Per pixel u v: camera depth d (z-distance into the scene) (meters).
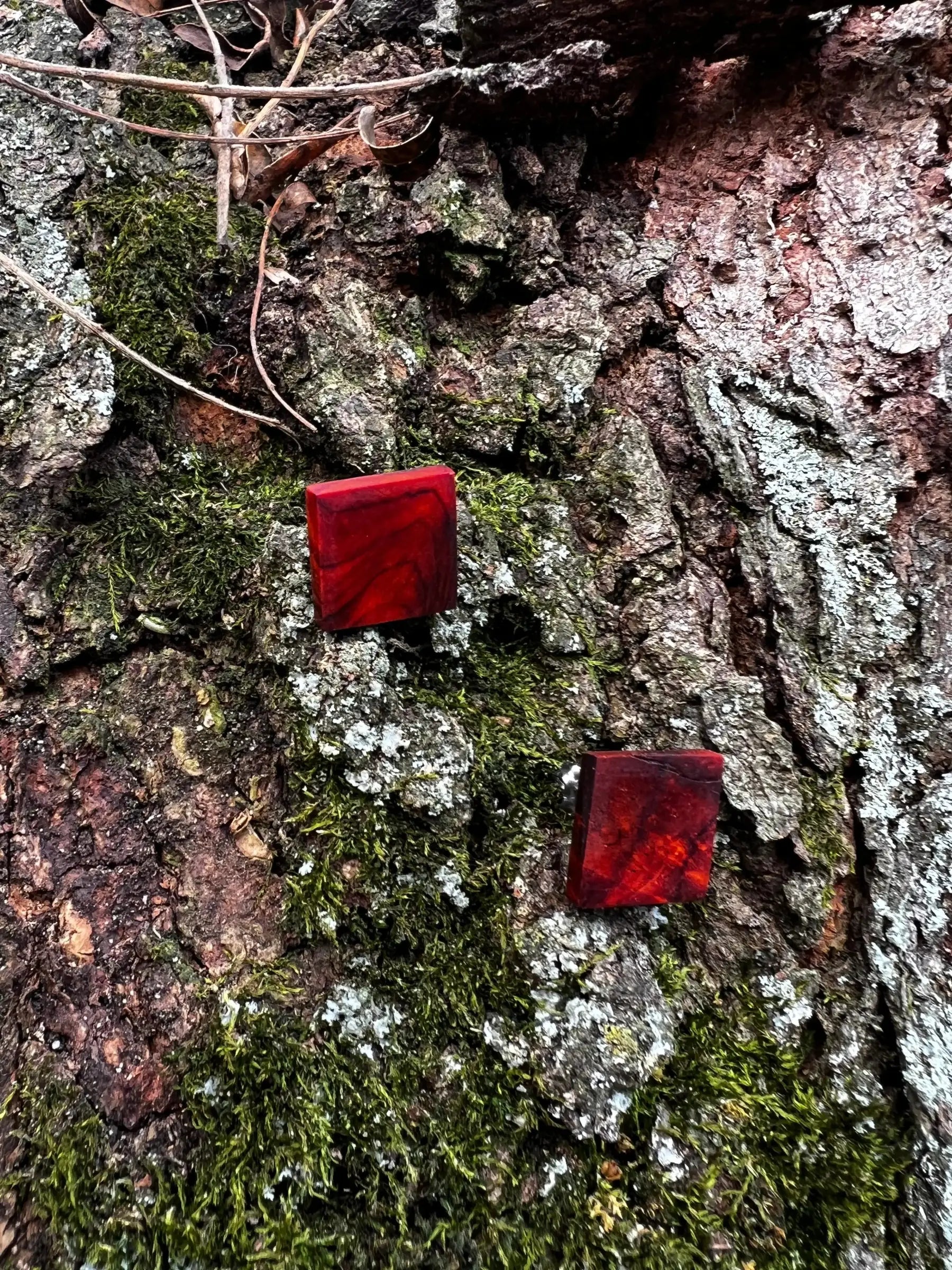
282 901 0.08
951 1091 0.07
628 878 0.07
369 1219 0.07
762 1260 0.07
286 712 0.08
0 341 0.08
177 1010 0.07
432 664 0.08
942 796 0.08
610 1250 0.07
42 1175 0.07
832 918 0.08
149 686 0.08
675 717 0.08
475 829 0.08
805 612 0.08
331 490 0.07
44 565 0.08
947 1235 0.07
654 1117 0.07
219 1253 0.07
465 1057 0.07
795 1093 0.08
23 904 0.07
